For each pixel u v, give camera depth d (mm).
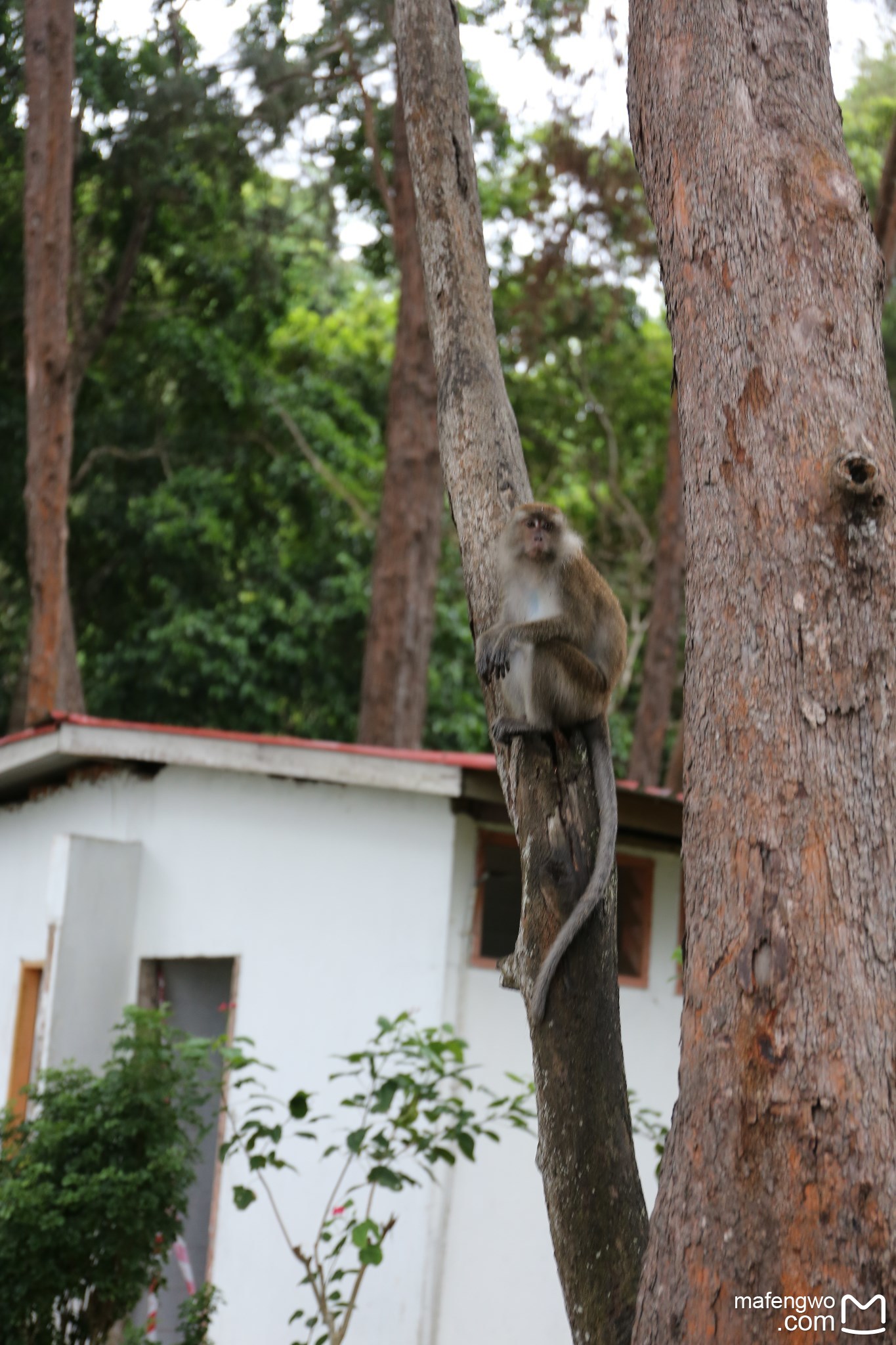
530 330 20594
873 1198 2920
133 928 10008
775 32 3826
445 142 5363
